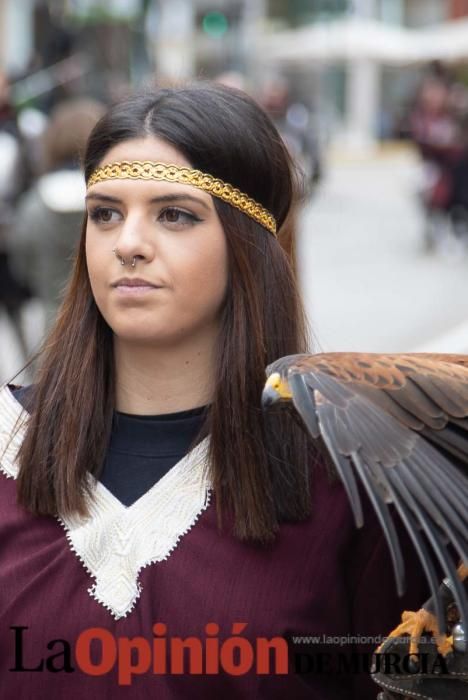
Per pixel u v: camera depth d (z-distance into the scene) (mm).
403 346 18969
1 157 15445
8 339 18266
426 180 30750
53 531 4637
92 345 4766
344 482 3695
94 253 4602
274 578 4520
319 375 3838
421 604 4746
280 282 4684
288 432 4570
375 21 80688
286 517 4559
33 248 13281
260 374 4609
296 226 5102
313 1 80938
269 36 77938
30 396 4879
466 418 3895
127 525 4566
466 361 4137
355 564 4699
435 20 92688
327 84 77500
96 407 4695
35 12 44750
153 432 4707
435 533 3670
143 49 37188
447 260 29172
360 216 39094
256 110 4699
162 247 4520
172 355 4695
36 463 4641
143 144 4539
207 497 4574
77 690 4523
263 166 4637
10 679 4582
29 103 26953
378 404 3820
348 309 22281
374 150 74938
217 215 4570
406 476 3723
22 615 4555
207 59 59625
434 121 30172
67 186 13008
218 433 4570
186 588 4504
